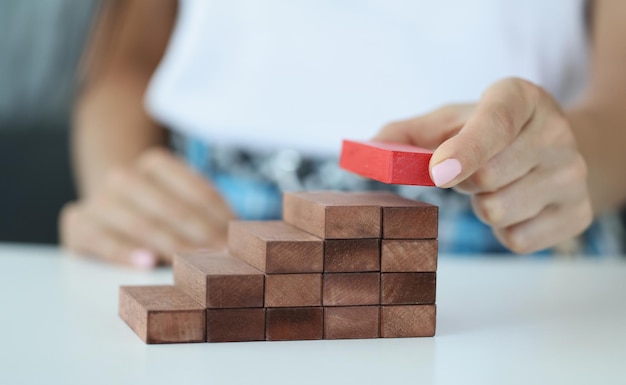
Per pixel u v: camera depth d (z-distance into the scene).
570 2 1.04
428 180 0.61
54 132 1.56
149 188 0.94
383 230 0.62
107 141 1.18
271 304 0.61
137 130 1.20
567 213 0.71
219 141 1.12
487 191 0.68
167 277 0.82
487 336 0.63
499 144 0.63
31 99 1.55
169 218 0.92
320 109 1.07
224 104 1.11
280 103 1.08
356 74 1.06
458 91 1.04
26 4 1.51
